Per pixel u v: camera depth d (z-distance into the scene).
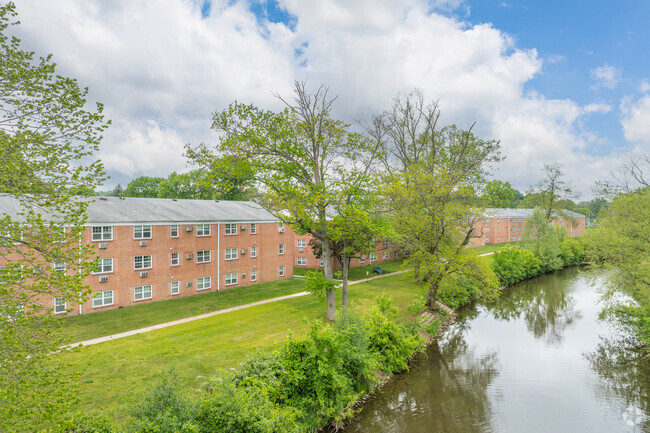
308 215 22.66
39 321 8.34
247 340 20.52
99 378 15.43
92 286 26.36
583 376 20.62
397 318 26.62
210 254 33.94
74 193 9.05
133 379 15.36
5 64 8.55
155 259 29.95
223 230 34.97
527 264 49.28
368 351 19.20
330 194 22.98
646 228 24.78
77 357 17.73
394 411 16.42
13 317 8.02
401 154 36.16
